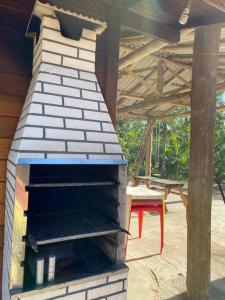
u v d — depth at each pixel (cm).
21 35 230
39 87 187
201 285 271
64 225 203
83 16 197
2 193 227
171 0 212
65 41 200
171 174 1420
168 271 345
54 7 188
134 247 420
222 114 1298
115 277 191
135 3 230
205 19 239
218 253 407
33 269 186
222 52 462
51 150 177
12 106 228
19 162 163
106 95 247
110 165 212
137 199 402
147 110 899
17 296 157
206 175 272
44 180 216
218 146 1123
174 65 592
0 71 223
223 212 689
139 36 340
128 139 1594
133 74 549
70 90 197
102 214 225
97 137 198
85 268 192
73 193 246
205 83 271
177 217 621
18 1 228
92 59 212
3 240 227
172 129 1465
